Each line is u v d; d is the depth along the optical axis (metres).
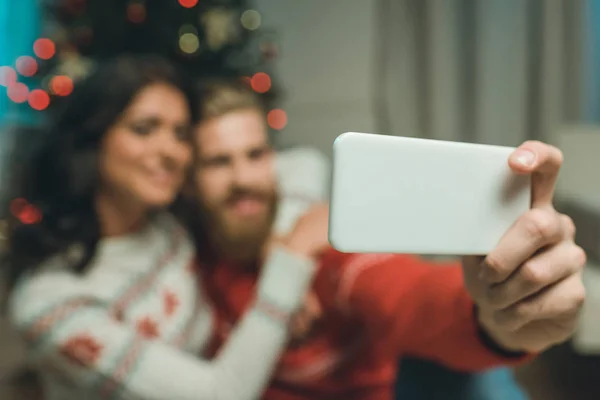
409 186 0.30
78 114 0.83
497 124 2.36
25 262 0.81
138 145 0.79
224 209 0.81
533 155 0.32
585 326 1.26
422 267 0.61
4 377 1.61
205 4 1.93
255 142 0.82
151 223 0.88
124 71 0.81
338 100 2.59
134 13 1.85
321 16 2.58
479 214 0.32
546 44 2.27
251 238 0.81
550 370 1.63
